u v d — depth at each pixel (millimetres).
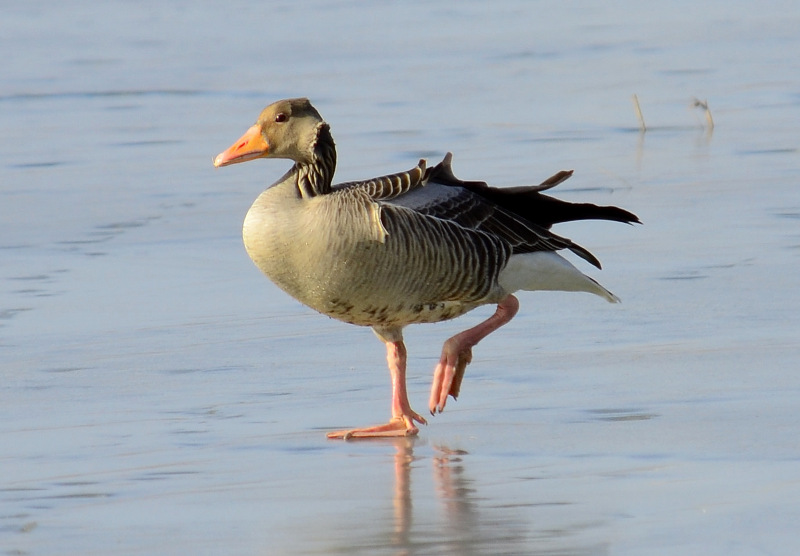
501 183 22672
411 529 8797
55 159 26531
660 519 8742
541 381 12594
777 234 18391
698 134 26953
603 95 32312
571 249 13102
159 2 55938
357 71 37625
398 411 11656
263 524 8969
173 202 22391
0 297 16500
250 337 14523
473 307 12773
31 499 9562
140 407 12086
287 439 11172
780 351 13133
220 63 39781
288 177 12141
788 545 8180
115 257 18656
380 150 26203
